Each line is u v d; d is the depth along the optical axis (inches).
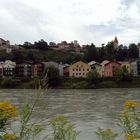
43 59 7239.2
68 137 218.2
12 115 171.0
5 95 2972.4
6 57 6870.1
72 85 4311.0
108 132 222.7
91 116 1685.5
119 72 4498.0
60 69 5447.8
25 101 188.5
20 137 179.8
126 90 3806.6
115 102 2372.0
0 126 170.1
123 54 7239.2
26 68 5590.6
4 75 5585.6
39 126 192.1
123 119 216.2
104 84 4429.1
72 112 1846.7
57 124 221.6
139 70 5748.0
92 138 1083.9
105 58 6943.9
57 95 3088.1
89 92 3521.2
